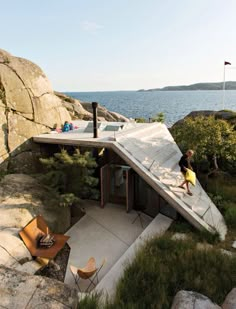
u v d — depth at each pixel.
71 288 6.06
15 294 5.62
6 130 11.95
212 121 15.16
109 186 12.92
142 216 11.96
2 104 11.98
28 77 13.68
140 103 130.75
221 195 13.27
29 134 13.04
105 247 9.77
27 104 13.18
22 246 7.82
